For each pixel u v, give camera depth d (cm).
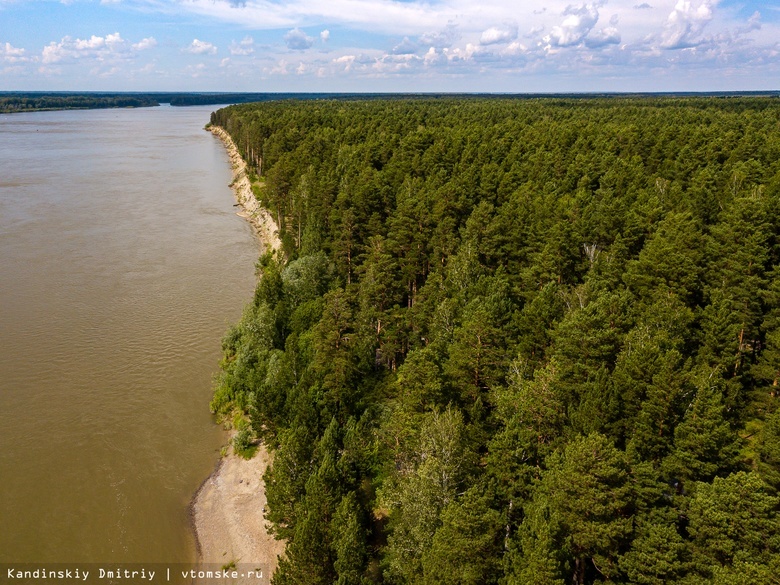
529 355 4369
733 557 2469
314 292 6334
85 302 7200
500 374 4016
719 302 4259
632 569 2638
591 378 3581
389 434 3828
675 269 4684
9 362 5741
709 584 2434
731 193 6238
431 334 4650
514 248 6122
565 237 5475
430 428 3216
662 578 2592
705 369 3569
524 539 2614
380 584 3238
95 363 5797
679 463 2934
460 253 5628
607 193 6800
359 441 3728
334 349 4581
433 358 3828
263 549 3722
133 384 5472
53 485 4188
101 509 3997
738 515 2488
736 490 2522
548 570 2397
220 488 4238
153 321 6750
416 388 3731
